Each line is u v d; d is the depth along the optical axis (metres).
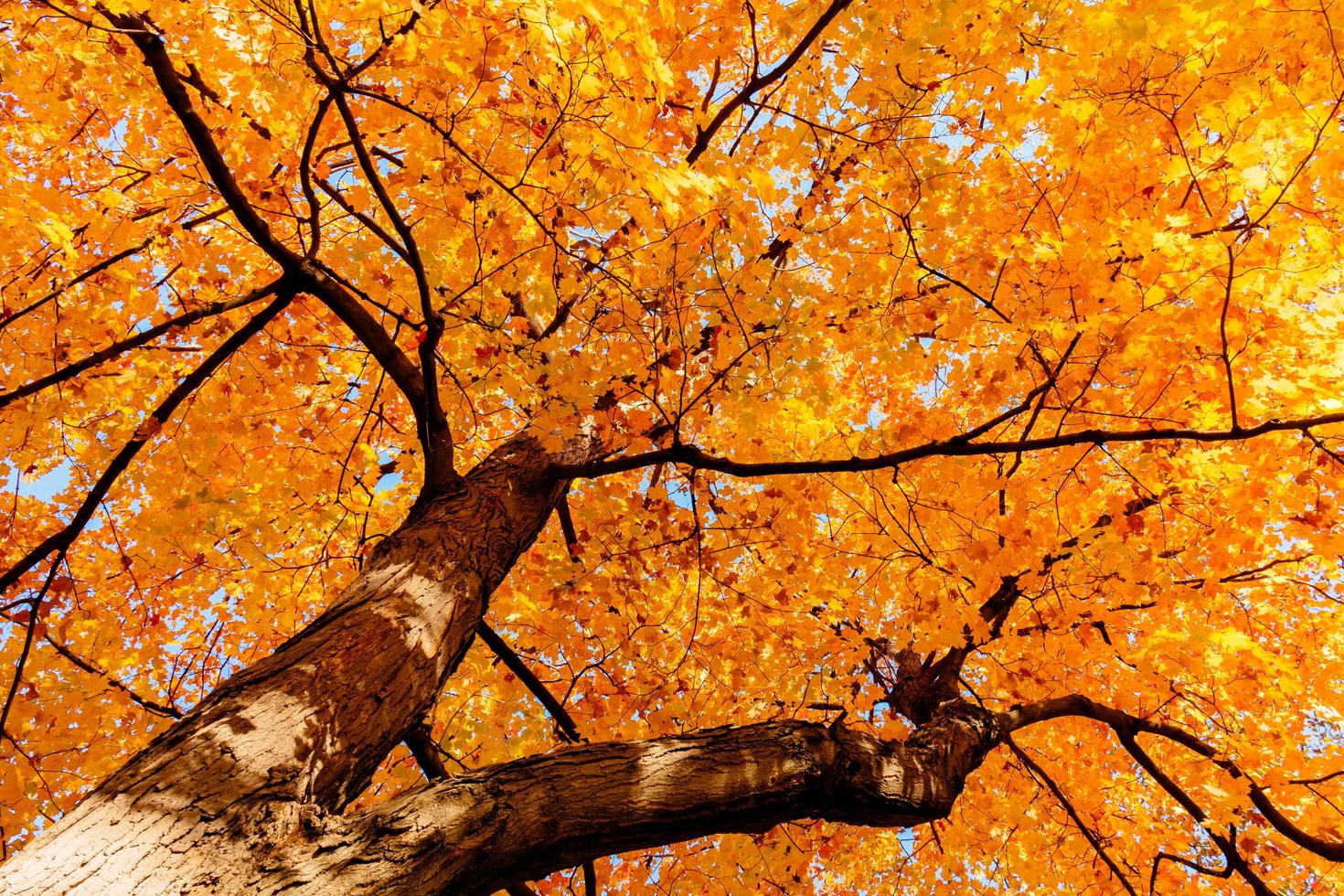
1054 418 3.00
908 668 3.83
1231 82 1.95
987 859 4.42
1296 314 1.94
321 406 3.34
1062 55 2.39
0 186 2.35
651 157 1.84
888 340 2.81
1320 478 2.37
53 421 2.83
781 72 3.01
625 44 1.79
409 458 3.26
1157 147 2.53
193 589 3.47
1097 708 3.51
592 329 2.48
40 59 2.35
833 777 2.26
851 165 2.98
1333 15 1.93
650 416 2.62
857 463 2.45
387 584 2.21
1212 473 2.46
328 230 3.33
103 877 1.26
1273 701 3.64
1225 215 2.31
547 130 2.16
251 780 1.54
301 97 2.28
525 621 3.58
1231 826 3.41
